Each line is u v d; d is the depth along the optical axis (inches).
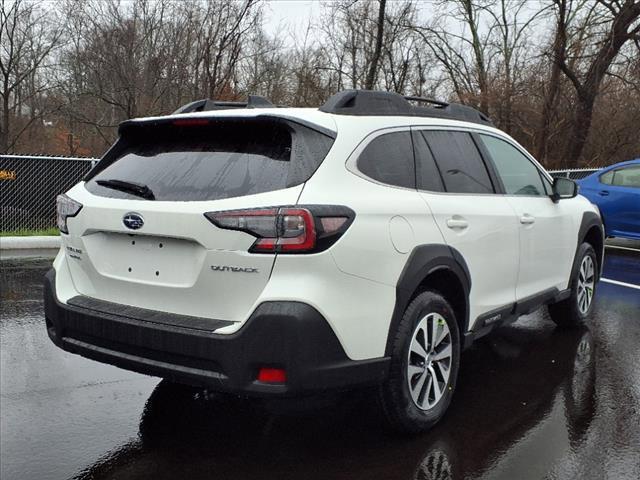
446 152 155.2
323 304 110.0
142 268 123.3
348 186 120.7
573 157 804.0
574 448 132.6
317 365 110.0
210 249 112.2
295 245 108.8
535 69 841.5
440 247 137.2
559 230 201.9
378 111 139.5
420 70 869.8
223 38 613.0
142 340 117.4
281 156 118.5
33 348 194.9
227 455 127.6
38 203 444.5
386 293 122.0
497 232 161.9
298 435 137.1
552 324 237.0
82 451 128.2
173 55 627.5
